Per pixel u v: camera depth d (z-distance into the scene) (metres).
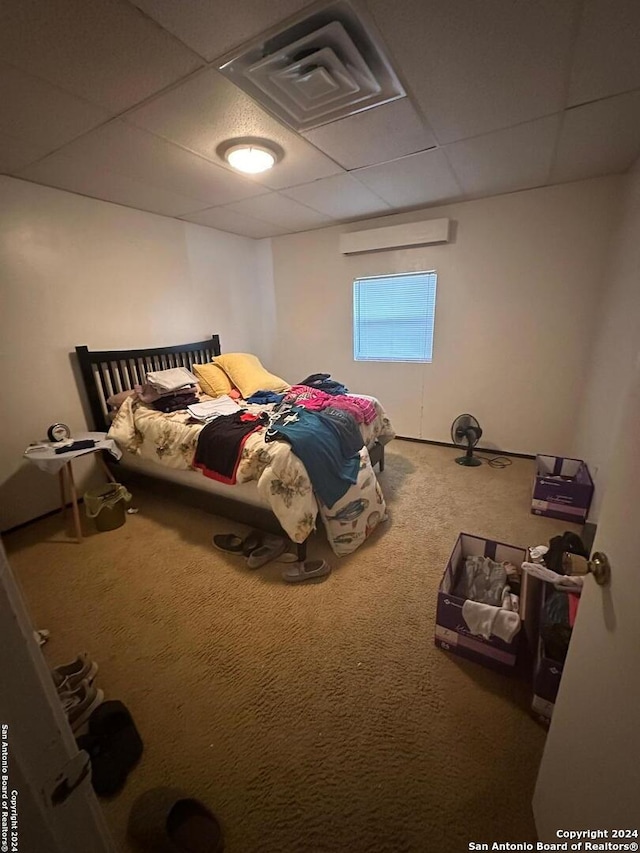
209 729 1.19
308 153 2.08
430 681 1.32
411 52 1.31
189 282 3.58
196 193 2.69
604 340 2.52
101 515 2.36
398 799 1.00
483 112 1.70
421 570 1.91
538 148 2.11
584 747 0.67
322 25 1.17
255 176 2.40
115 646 1.51
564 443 3.21
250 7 1.09
